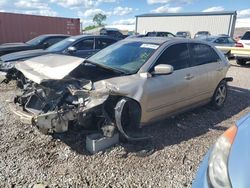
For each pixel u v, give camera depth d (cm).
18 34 1642
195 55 488
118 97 360
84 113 336
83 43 849
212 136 429
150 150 371
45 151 364
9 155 353
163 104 414
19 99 393
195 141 408
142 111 382
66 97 344
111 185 298
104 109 354
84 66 413
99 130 369
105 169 327
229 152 186
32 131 423
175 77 427
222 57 562
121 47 469
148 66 399
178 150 378
